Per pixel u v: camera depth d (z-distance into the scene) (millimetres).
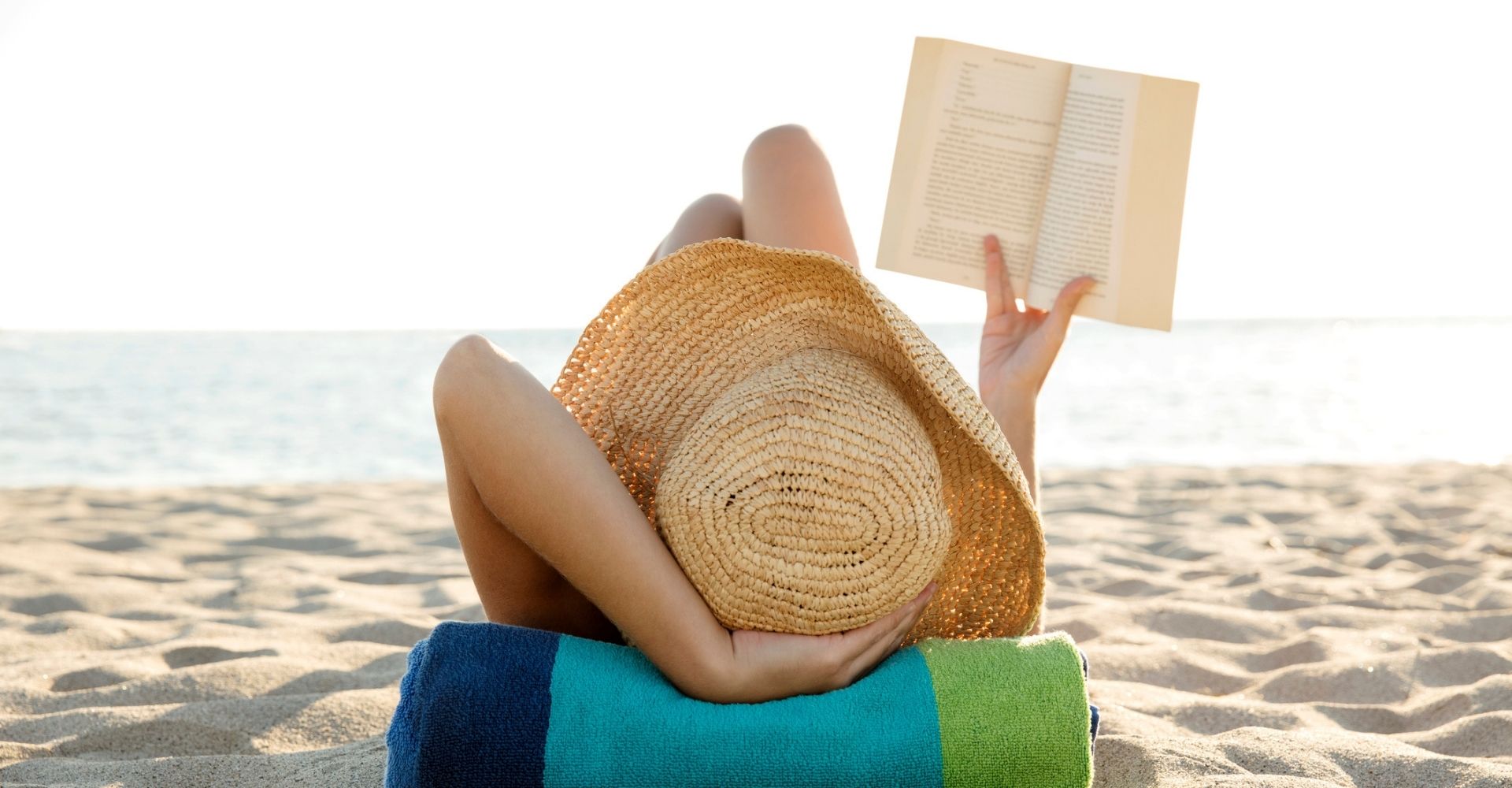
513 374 1134
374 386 16172
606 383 1339
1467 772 1496
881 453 1141
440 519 4500
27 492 5172
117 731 1767
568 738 1110
